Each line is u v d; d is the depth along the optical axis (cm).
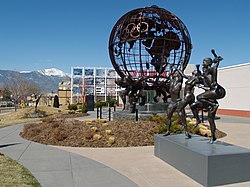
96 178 638
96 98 6838
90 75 6881
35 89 8688
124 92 1677
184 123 828
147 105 1678
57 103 4878
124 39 1581
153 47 1582
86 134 1113
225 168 593
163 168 732
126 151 952
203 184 593
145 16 1584
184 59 1656
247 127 1738
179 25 1616
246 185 587
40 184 588
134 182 612
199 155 608
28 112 2939
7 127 1720
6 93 9338
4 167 712
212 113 725
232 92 3133
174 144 734
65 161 796
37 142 1129
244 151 624
